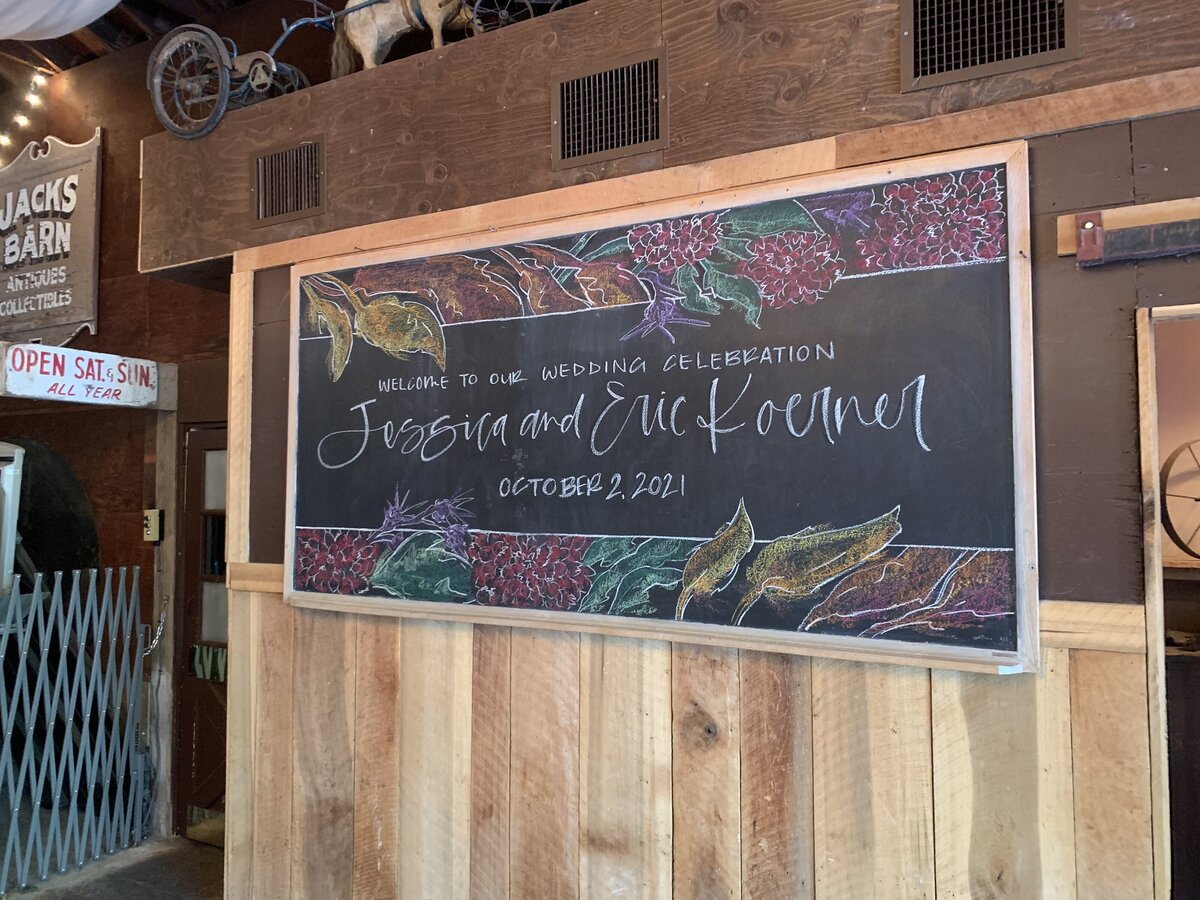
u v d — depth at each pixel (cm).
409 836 215
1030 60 155
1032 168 154
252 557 246
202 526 344
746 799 174
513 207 206
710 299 179
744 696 175
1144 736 141
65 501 380
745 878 173
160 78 269
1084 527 147
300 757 232
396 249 219
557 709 196
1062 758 147
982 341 153
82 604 367
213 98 264
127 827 335
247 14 341
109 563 369
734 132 181
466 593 204
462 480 207
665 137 189
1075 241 148
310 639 233
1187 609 296
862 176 164
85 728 317
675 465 180
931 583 154
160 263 271
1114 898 142
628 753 187
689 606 176
